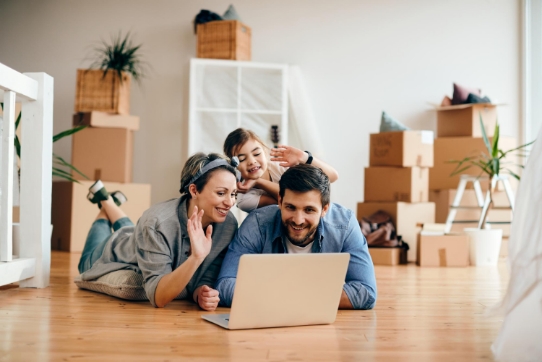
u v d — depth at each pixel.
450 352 1.59
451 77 6.22
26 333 1.75
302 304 1.93
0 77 2.39
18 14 6.03
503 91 6.22
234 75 5.60
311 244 2.22
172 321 1.98
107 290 2.50
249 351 1.57
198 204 2.21
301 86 5.91
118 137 5.21
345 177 6.13
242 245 2.26
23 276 2.64
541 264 1.41
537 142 1.52
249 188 2.53
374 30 6.19
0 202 2.66
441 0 6.22
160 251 2.23
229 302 2.20
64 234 5.09
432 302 2.54
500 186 5.14
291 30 6.13
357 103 6.17
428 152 4.83
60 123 5.98
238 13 6.09
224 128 5.57
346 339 1.74
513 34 6.23
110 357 1.47
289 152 2.38
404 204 4.75
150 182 6.00
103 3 6.04
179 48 6.06
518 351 1.43
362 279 2.26
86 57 6.02
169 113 6.03
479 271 4.08
